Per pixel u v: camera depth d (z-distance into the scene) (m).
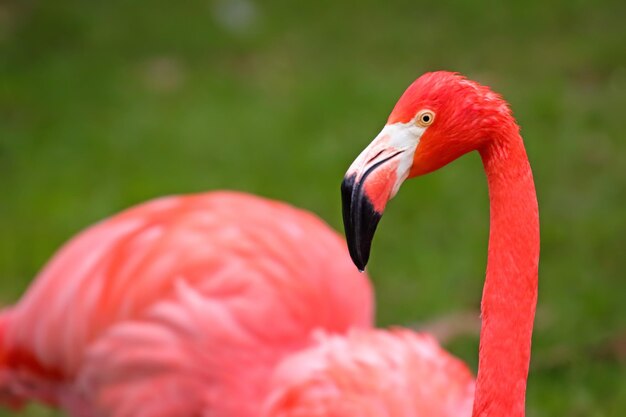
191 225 5.72
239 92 13.14
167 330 5.42
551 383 7.49
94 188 10.62
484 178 10.69
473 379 5.09
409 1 16.38
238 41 14.84
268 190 10.51
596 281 8.68
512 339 3.55
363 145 11.48
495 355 3.57
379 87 13.07
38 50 14.20
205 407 5.36
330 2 16.41
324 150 11.38
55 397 6.02
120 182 10.74
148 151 11.48
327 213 10.09
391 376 4.80
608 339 7.85
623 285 8.64
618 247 9.22
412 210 10.03
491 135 3.52
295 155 11.30
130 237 5.76
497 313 3.56
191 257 5.55
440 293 8.62
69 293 5.72
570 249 9.21
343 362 4.93
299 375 5.02
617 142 11.27
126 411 5.50
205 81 13.48
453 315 8.32
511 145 3.52
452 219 9.86
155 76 13.61
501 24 15.30
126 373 5.49
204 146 11.59
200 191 10.54
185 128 12.05
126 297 5.54
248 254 5.60
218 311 5.41
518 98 12.48
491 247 3.58
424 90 3.48
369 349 4.98
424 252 9.30
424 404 4.65
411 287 8.77
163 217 5.86
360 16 15.87
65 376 5.78
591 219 9.72
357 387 4.80
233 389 5.31
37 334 5.80
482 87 3.54
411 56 14.30
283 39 14.98
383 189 3.45
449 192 10.34
